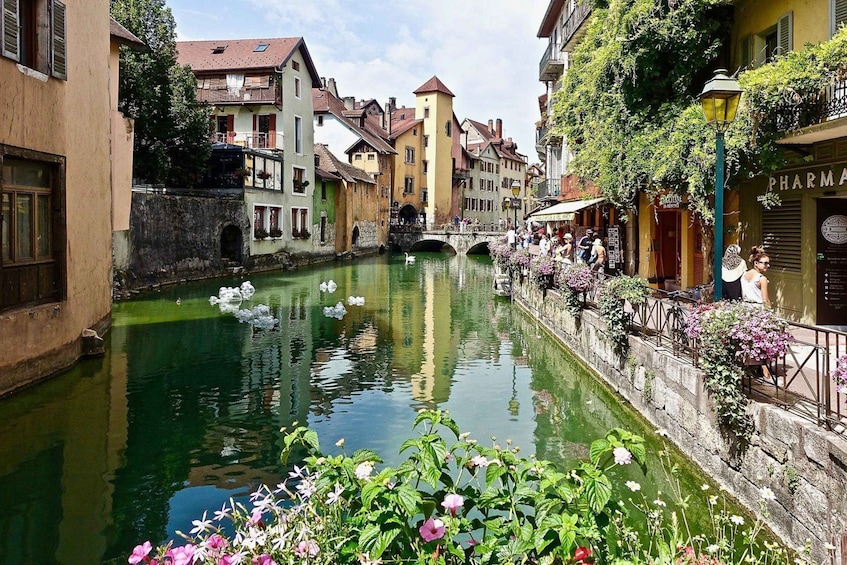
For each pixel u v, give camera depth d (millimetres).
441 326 18734
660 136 13445
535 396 11258
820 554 5066
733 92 7758
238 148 33906
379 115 80438
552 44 32406
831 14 10500
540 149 38531
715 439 6980
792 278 11852
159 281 26438
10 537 6148
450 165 73625
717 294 7980
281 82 39375
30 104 10445
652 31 13445
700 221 13797
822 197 11047
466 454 4117
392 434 9125
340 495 3715
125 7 29031
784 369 6383
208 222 30719
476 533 5574
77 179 12758
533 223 45188
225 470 7777
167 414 9883
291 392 11312
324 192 47000
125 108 28891
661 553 3883
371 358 14227
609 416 10086
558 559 3463
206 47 42000
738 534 5988
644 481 7395
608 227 21969
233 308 21172
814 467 5191
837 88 9719
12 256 10352
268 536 3381
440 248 69062
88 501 6910
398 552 3492
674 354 8594
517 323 19406
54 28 11242
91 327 14133
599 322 12023
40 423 9336
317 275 35125
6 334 10047
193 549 3205
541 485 3668
